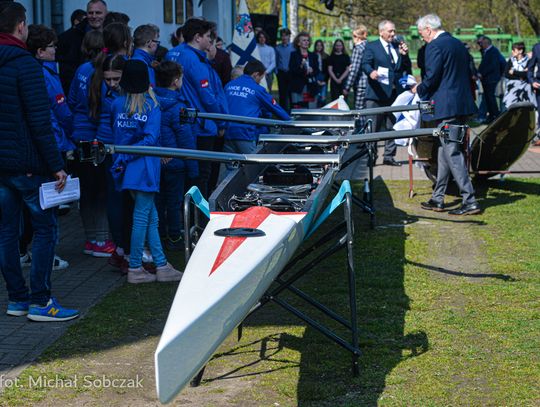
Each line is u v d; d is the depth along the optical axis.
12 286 5.78
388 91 11.91
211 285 3.96
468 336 5.35
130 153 5.28
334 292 6.36
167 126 7.23
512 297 6.16
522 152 10.09
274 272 4.48
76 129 7.17
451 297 6.19
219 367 4.94
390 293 6.30
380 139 6.09
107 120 6.80
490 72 19.05
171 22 13.71
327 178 5.68
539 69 14.43
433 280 6.64
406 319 5.70
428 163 10.29
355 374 4.73
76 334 5.46
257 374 4.81
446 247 7.73
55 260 7.05
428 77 9.04
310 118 9.80
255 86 8.61
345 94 16.39
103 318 5.77
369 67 11.86
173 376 3.52
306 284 6.59
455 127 5.79
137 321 5.71
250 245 4.38
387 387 4.58
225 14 19.19
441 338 5.32
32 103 5.29
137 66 6.23
